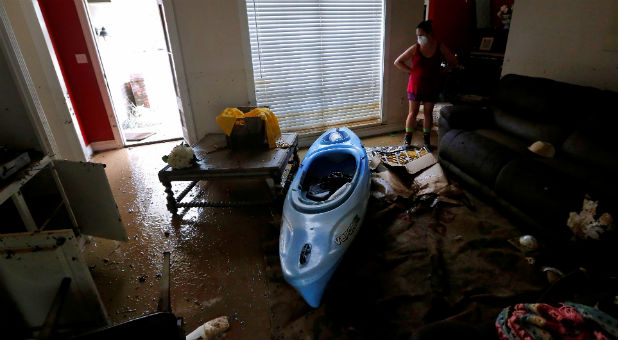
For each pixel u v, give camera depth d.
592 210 1.82
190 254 2.31
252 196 3.04
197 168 2.62
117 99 4.98
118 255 2.32
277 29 3.61
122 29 6.54
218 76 3.59
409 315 1.73
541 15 3.13
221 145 3.12
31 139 2.06
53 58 3.16
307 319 1.75
